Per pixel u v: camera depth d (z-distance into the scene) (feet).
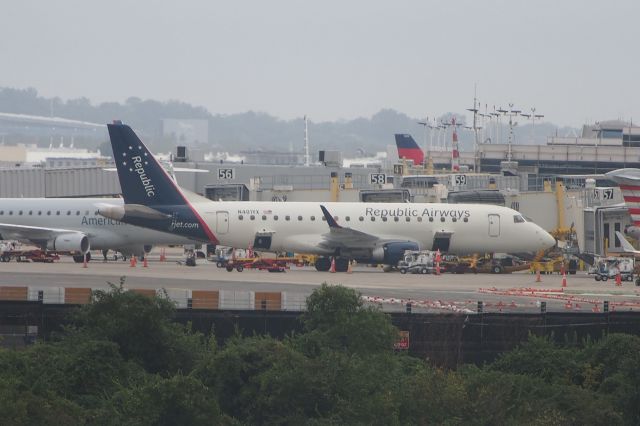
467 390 591.37
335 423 545.44
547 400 598.75
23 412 510.58
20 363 588.91
